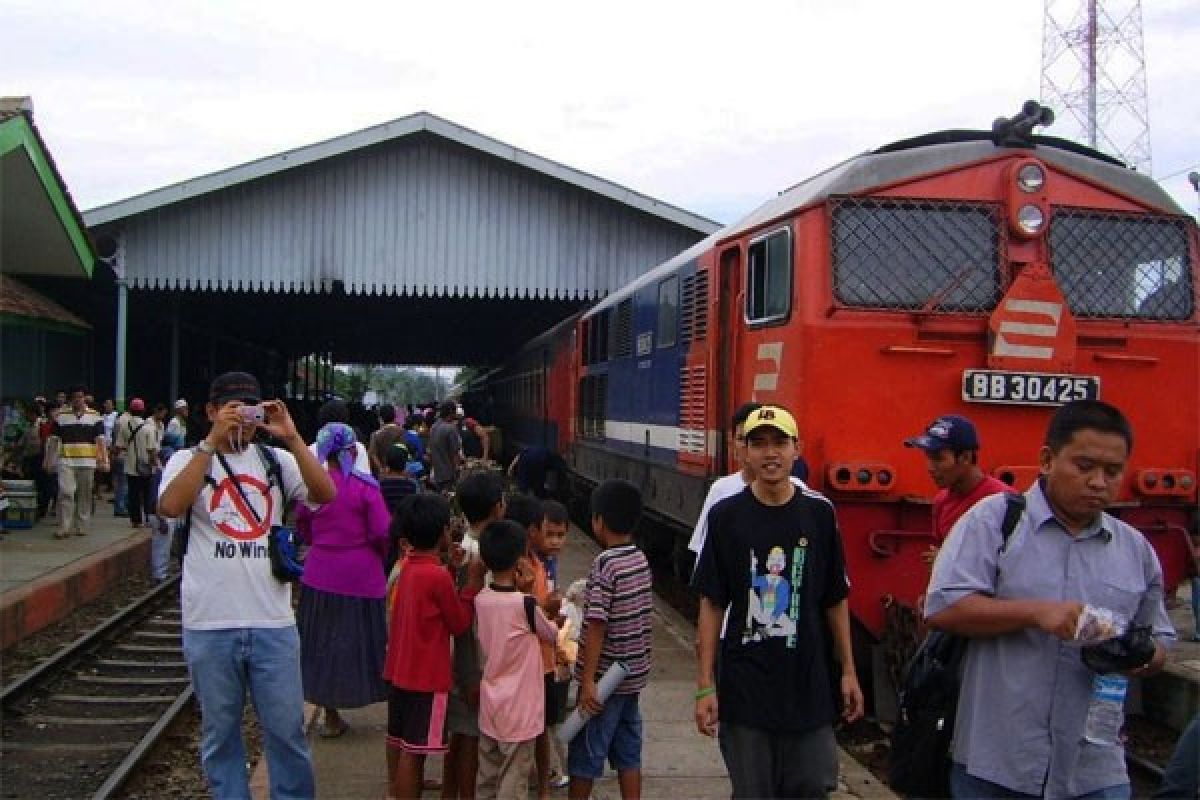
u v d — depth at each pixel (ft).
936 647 12.25
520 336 111.86
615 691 16.39
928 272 24.66
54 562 39.40
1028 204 24.70
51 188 43.39
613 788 19.43
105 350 83.35
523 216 65.51
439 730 16.88
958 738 11.64
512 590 16.70
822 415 23.91
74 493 45.91
